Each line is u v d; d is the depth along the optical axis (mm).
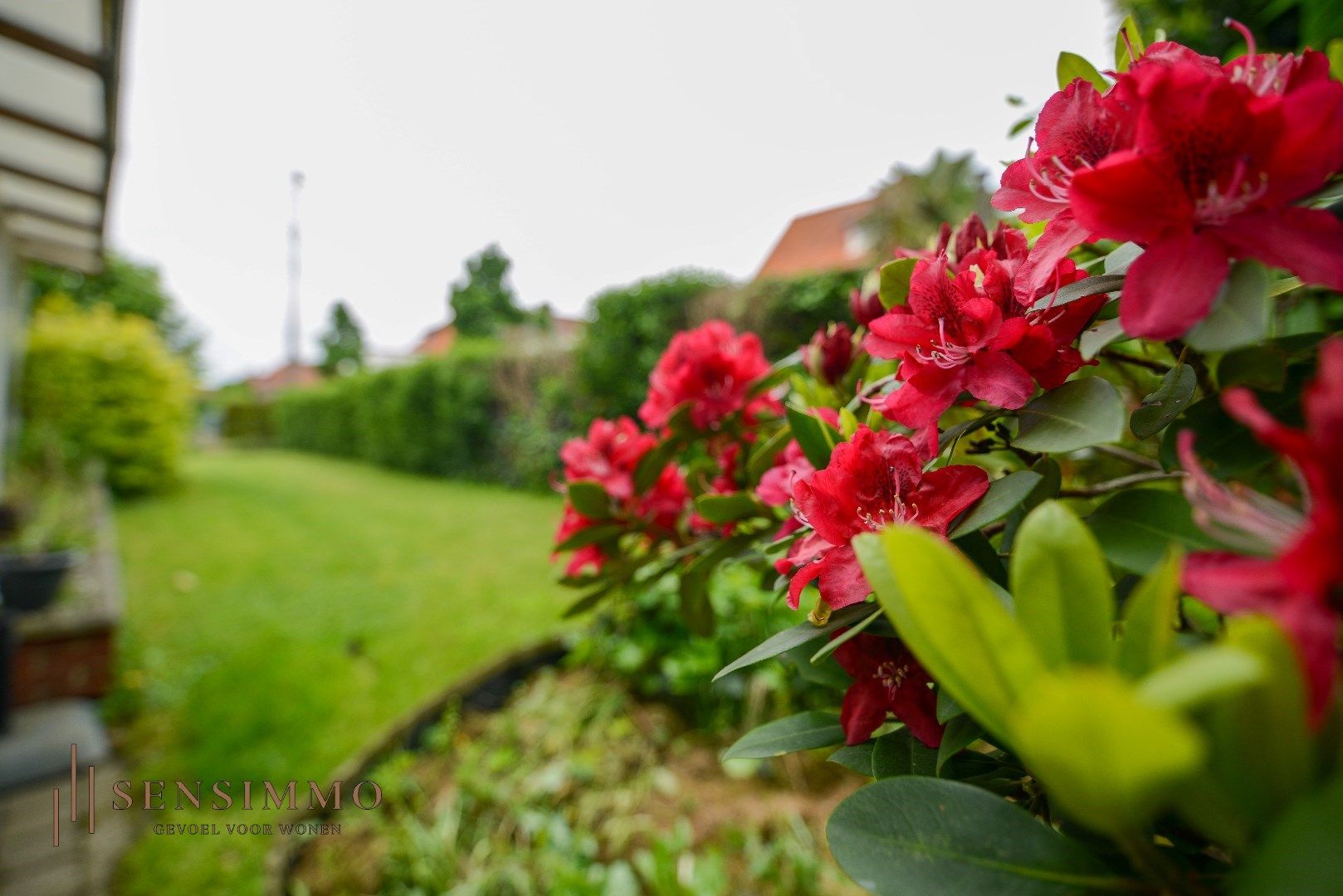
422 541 7148
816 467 720
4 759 2967
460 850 2289
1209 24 1363
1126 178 446
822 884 2010
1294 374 496
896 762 584
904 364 610
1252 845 289
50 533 5051
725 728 2822
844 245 15914
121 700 3605
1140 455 871
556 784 2473
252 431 24297
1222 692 237
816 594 1045
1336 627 285
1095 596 344
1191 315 422
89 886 2336
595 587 1144
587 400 8594
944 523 529
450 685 3297
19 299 7703
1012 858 405
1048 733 243
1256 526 354
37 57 3469
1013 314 583
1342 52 732
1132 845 310
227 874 2352
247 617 4859
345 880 2215
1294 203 478
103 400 9484
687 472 1223
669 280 7688
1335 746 287
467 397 10828
